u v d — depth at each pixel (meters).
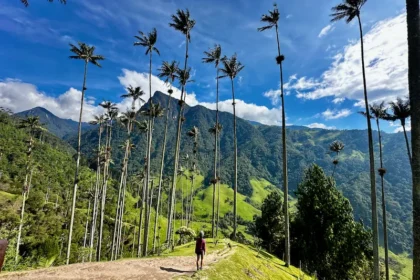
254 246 37.75
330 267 40.38
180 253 24.80
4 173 97.94
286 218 31.56
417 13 9.74
